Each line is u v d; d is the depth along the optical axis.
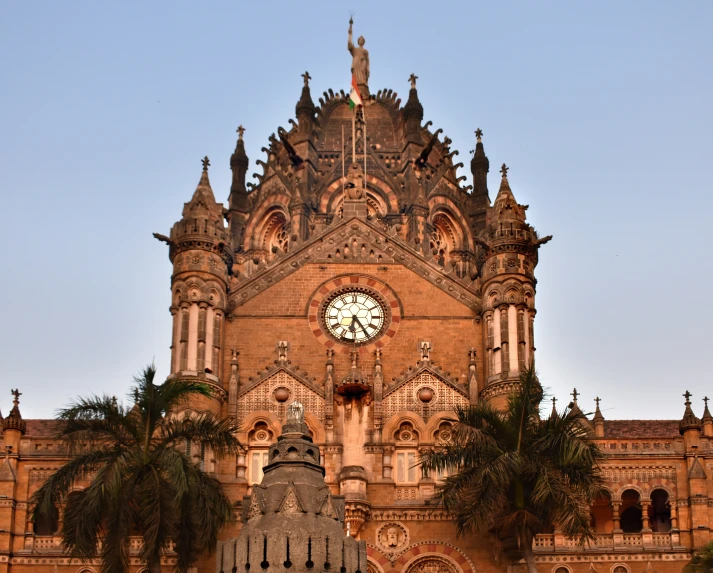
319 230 75.62
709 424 69.69
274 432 69.81
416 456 69.38
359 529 66.38
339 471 68.19
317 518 40.12
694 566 59.72
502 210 73.69
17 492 67.38
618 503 67.75
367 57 109.56
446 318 72.75
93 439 56.84
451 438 66.31
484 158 104.19
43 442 68.56
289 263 73.88
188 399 63.25
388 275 73.75
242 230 99.81
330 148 103.44
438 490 65.88
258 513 40.50
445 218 100.50
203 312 70.75
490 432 60.84
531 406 60.84
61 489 55.75
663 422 73.56
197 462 64.00
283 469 41.56
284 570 38.41
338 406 69.94
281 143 102.56
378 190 98.62
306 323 72.50
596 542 65.38
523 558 65.69
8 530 66.19
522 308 71.38
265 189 99.69
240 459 68.50
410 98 103.56
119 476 53.59
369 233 74.75
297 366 71.44
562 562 66.12
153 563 54.31
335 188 99.00
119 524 54.12
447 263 98.88
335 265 73.94
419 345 72.00
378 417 69.38
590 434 63.28
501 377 69.38
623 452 68.56
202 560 65.31
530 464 59.44
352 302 73.19
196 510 55.81
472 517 59.47
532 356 70.81
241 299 72.94
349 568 39.50
